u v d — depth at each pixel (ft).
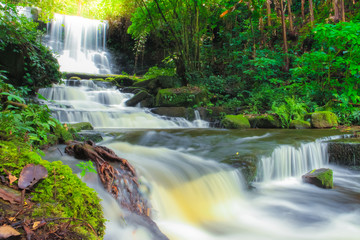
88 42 63.87
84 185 6.12
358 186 14.82
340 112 28.27
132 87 37.27
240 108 32.94
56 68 29.12
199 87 35.55
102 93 33.37
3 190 4.88
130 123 26.18
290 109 28.32
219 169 12.29
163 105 32.48
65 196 5.41
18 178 5.37
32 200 4.96
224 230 9.62
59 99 29.78
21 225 4.24
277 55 39.09
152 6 38.24
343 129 23.98
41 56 27.02
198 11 39.06
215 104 35.42
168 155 13.67
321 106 31.50
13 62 24.48
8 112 9.05
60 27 59.57
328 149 18.26
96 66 62.44
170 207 9.31
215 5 39.83
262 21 42.83
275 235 9.47
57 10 28.86
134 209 7.85
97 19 65.10
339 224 10.40
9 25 22.38
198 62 39.91
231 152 14.88
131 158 12.14
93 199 5.82
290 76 38.42
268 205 11.93
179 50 38.78
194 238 8.68
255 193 13.17
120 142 15.99
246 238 9.17
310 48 43.37
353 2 40.45
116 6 50.19
